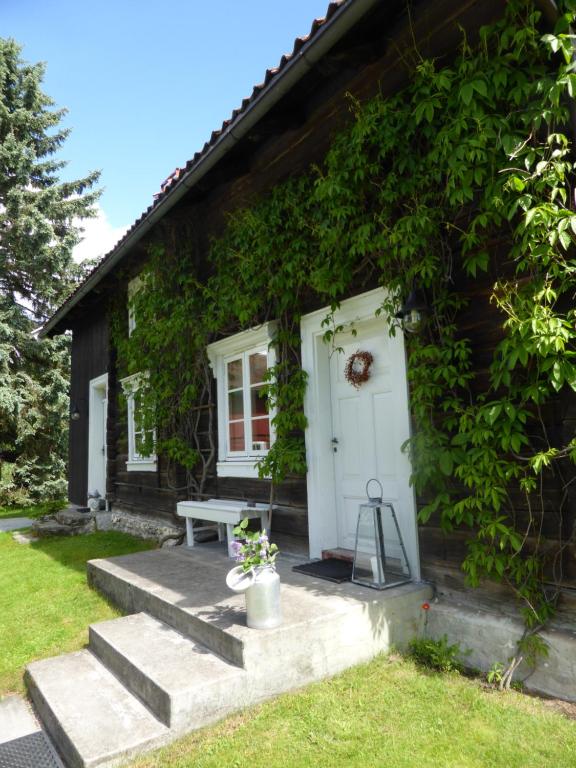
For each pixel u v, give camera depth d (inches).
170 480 280.4
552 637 111.6
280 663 112.3
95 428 419.8
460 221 137.9
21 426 537.0
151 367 278.5
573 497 112.6
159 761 91.2
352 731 97.1
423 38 147.5
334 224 168.1
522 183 110.0
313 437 184.7
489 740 93.5
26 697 123.5
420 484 135.0
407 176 148.9
